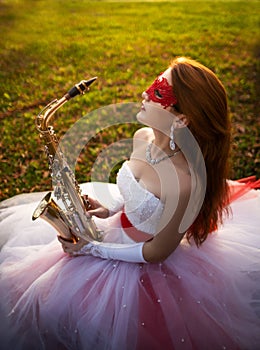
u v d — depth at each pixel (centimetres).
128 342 222
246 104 555
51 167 251
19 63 680
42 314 233
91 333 225
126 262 242
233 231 270
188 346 222
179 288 235
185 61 217
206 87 209
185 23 837
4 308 242
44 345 233
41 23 851
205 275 240
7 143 476
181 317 226
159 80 217
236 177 423
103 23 847
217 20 845
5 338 236
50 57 700
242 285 243
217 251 252
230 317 233
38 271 253
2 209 317
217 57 692
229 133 227
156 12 903
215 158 226
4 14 896
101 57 697
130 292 230
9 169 435
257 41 746
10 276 252
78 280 238
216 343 227
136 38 770
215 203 239
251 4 931
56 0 991
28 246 273
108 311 228
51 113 244
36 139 484
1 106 556
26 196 332
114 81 615
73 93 239
